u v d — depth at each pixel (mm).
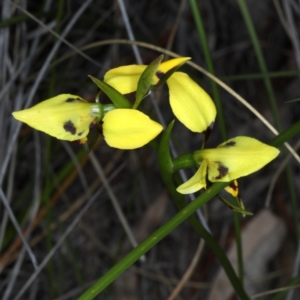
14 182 421
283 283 369
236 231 274
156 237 223
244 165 226
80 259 419
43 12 326
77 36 433
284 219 402
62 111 229
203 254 413
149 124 221
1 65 329
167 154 229
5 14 325
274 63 458
